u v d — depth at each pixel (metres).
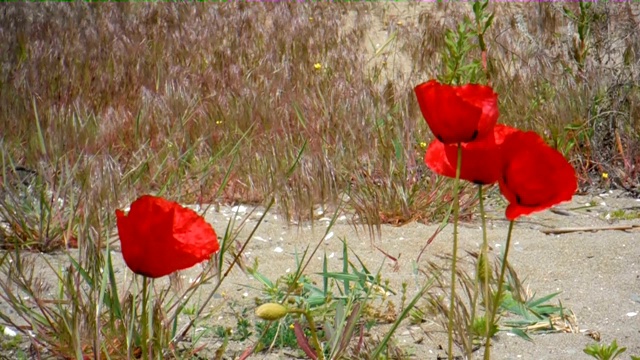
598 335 1.12
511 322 1.15
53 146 1.74
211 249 0.71
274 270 1.34
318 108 1.98
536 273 1.33
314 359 0.94
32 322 1.05
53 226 1.47
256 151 1.76
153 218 0.70
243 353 1.06
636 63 1.92
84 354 1.02
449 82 1.78
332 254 1.40
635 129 1.86
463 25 1.82
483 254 0.80
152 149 1.78
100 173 1.47
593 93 1.91
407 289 1.26
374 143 1.80
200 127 1.88
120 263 1.33
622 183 1.78
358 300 1.19
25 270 1.19
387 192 1.61
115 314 1.05
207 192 1.65
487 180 0.72
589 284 1.29
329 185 1.58
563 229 1.52
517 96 2.00
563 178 0.68
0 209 1.44
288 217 1.50
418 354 1.08
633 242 1.45
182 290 1.24
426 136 1.89
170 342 1.03
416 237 1.47
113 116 1.90
